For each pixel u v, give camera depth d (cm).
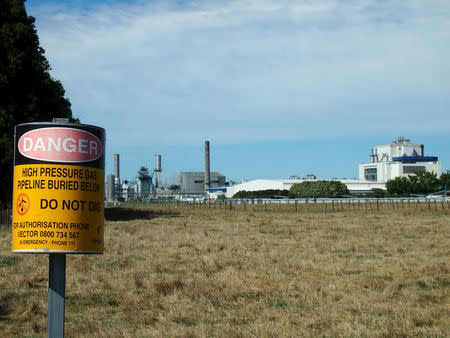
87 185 601
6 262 1728
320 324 888
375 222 3691
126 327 905
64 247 586
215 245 2098
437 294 1122
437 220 3891
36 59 3981
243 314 980
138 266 1589
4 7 3959
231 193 14488
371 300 1069
